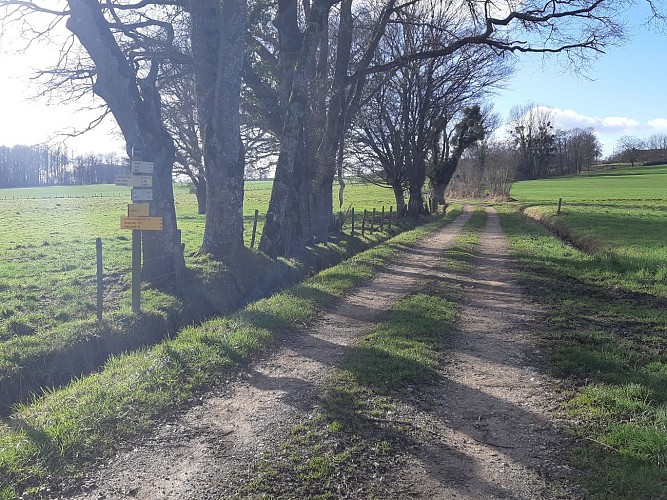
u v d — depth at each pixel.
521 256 18.48
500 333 8.75
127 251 18.56
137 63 15.27
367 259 17.11
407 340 8.04
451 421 5.39
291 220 16.72
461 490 4.13
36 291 11.60
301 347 7.88
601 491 4.07
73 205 52.34
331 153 19.62
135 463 4.52
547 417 5.48
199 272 12.11
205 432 5.10
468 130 48.03
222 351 7.20
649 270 14.13
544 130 112.31
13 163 98.31
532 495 4.05
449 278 14.12
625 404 5.48
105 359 8.41
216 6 13.26
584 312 10.03
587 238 22.97
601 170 130.50
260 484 4.19
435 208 50.81
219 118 13.14
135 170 9.21
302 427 5.18
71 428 4.91
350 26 18.88
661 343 7.81
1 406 6.70
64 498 4.00
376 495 4.05
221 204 13.48
